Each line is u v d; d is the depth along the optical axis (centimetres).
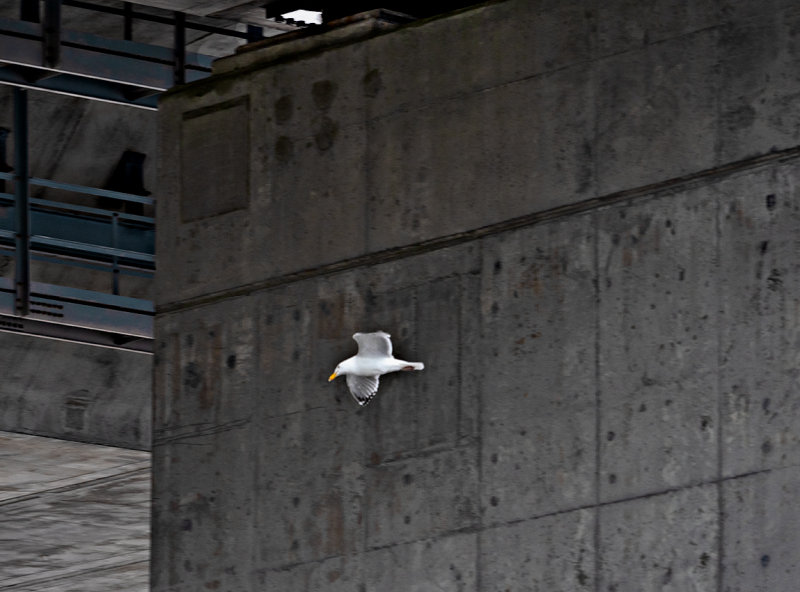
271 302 1575
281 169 1581
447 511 1442
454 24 1486
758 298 1283
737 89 1312
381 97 1523
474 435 1434
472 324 1445
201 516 1597
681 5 1350
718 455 1293
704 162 1323
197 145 1641
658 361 1333
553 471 1383
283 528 1543
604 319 1366
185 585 1600
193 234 1636
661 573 1313
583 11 1407
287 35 1606
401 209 1499
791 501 1250
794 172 1272
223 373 1599
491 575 1410
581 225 1388
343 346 1522
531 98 1430
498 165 1444
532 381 1403
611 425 1354
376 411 1496
